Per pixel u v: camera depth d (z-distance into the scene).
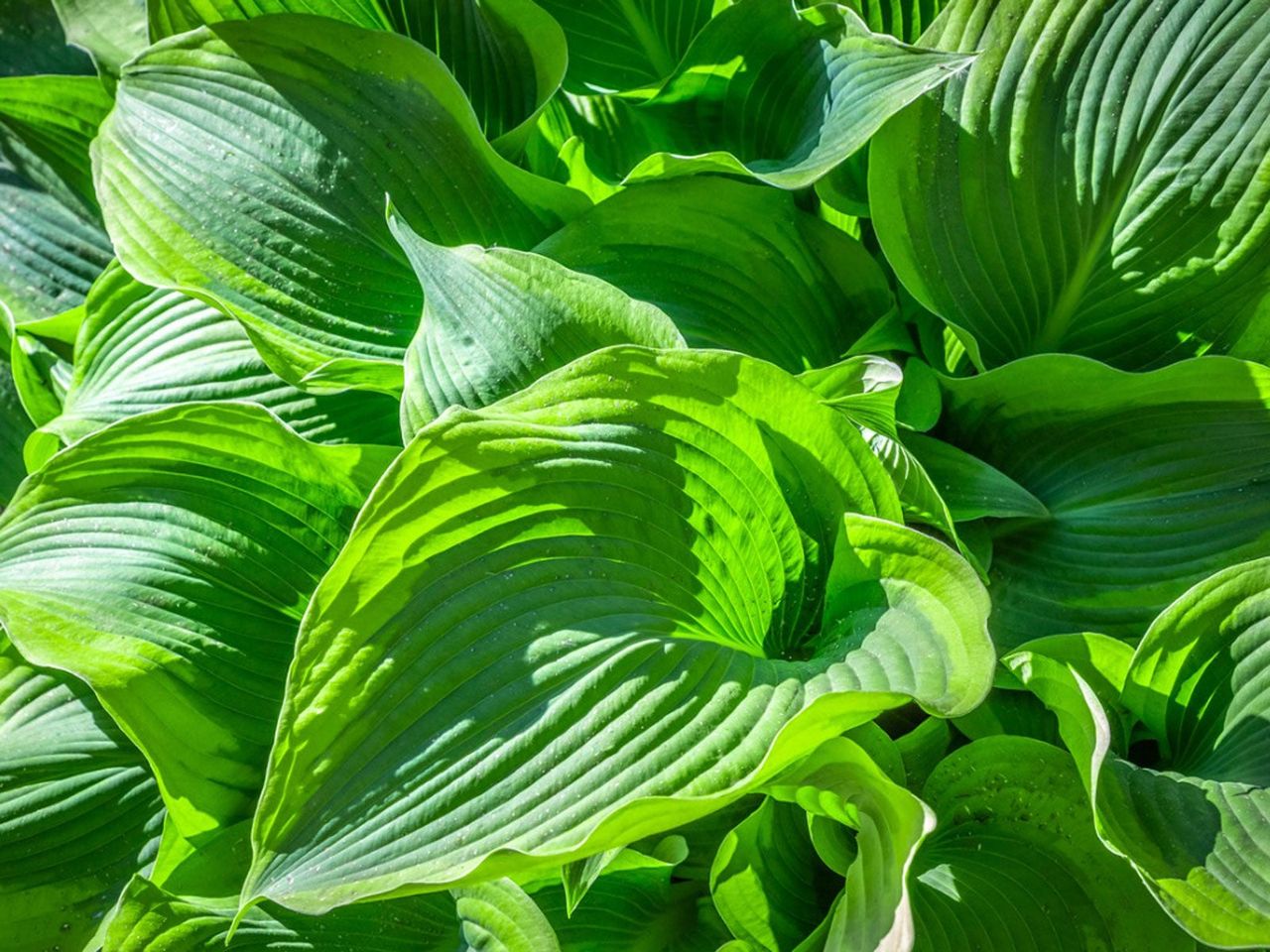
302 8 0.84
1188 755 0.67
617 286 0.78
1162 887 0.57
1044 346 0.81
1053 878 0.65
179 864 0.68
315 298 0.76
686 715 0.56
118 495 0.72
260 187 0.77
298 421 0.80
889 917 0.55
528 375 0.67
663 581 0.60
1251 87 0.75
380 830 0.53
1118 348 0.81
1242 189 0.75
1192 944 0.63
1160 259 0.77
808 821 0.71
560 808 0.53
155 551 0.71
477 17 0.83
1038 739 0.71
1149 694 0.66
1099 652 0.66
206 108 0.79
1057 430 0.77
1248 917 0.56
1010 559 0.76
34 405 0.90
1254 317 0.77
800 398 0.61
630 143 0.94
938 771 0.67
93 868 0.72
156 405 0.80
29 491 0.71
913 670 0.56
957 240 0.78
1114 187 0.76
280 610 0.72
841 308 0.82
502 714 0.55
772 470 0.63
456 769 0.54
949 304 0.79
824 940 0.64
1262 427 0.73
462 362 0.67
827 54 0.79
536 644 0.56
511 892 0.65
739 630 0.62
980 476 0.74
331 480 0.73
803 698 0.56
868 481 0.64
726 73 0.85
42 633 0.68
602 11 0.92
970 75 0.76
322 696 0.54
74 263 0.94
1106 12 0.75
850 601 0.63
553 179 0.90
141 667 0.68
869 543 0.61
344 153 0.78
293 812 0.53
